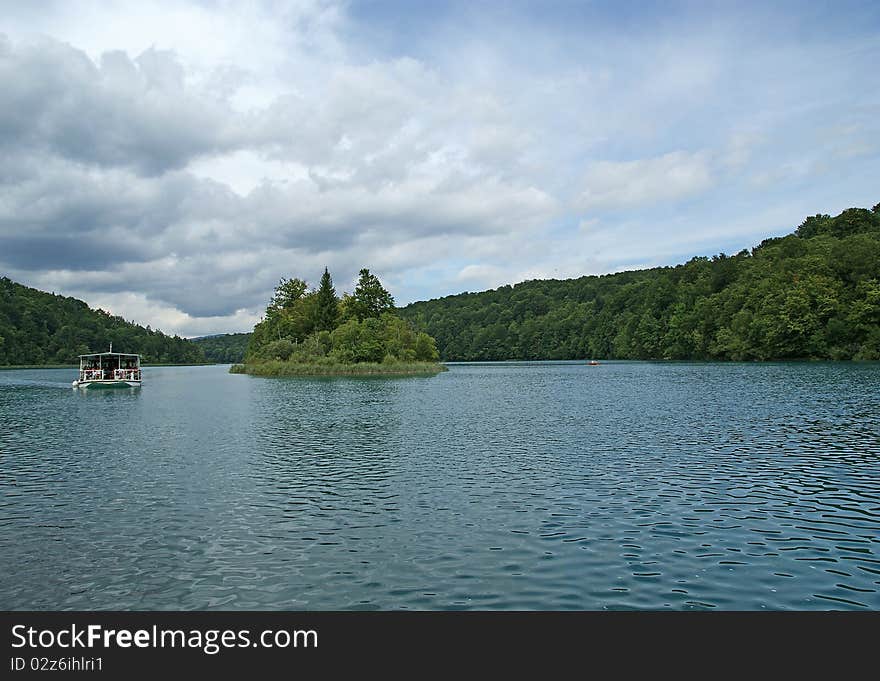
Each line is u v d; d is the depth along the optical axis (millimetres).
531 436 33625
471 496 20688
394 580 13797
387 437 34344
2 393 80938
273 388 82562
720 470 23969
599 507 19125
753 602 12695
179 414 50000
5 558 15375
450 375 111938
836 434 31625
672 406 47062
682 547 15562
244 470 25547
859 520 17594
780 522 17484
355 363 122500
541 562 14672
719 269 156250
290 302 164000
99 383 86750
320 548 15812
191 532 17250
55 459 28672
